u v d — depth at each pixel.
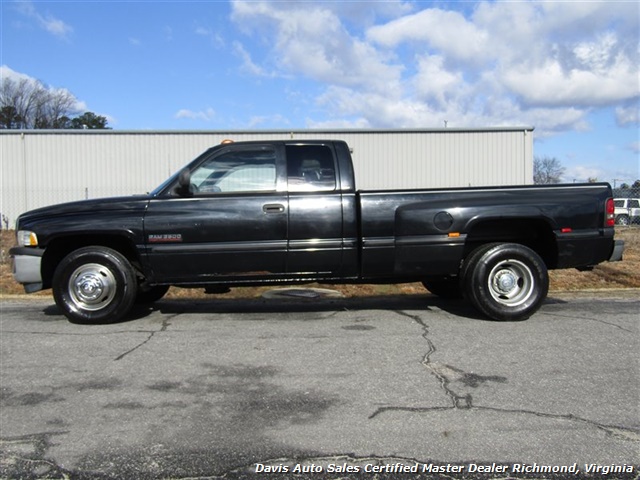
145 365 4.55
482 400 3.71
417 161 26.41
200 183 6.05
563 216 6.04
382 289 9.05
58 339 5.39
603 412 3.51
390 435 3.20
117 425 3.38
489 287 6.05
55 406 3.69
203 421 3.43
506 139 26.75
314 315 6.58
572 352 4.82
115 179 25.78
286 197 5.93
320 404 3.68
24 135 25.70
